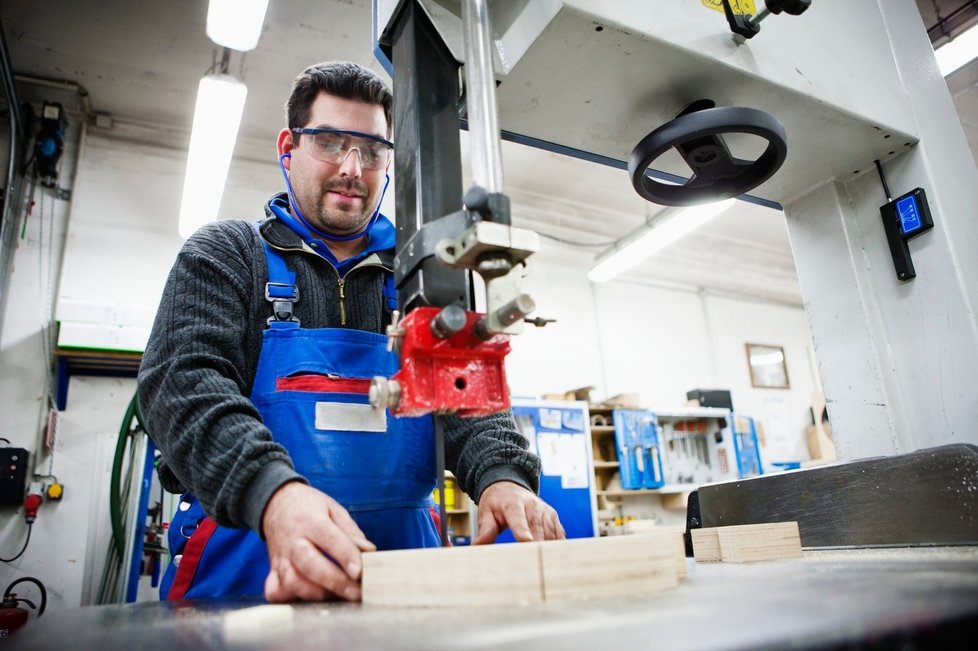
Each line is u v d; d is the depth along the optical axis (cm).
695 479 484
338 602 59
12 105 331
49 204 362
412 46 77
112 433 341
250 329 97
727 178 108
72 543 321
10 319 339
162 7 316
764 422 598
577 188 486
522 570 52
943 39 260
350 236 117
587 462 407
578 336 530
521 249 58
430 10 80
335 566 59
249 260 101
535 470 96
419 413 61
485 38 67
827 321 130
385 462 95
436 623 41
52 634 44
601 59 91
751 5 99
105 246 367
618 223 531
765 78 98
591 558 54
